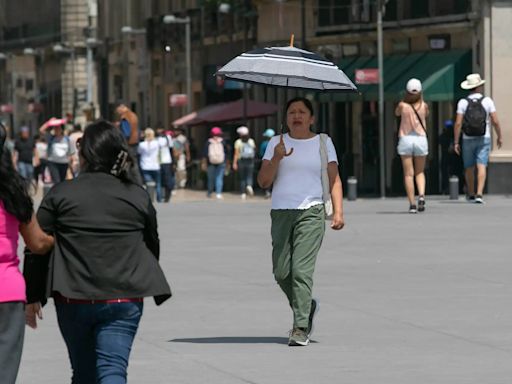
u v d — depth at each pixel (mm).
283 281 27688
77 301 18391
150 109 159250
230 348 27016
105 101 178625
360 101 103062
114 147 18906
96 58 185875
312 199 27359
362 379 23656
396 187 94938
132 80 166250
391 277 38281
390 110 100875
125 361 18438
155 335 28734
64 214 18578
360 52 106188
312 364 25188
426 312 31594
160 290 18547
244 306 33000
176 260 43375
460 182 88562
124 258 18484
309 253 27281
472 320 30344
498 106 88312
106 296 18344
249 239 50562
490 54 89000
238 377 23922
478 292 35000
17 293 17562
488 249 45250
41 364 25547
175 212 65812
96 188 18656
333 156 27641
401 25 98688
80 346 18750
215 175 95562
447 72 91250
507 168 86625
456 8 92062
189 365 25141
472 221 55812
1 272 17562
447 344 27219
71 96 198000
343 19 107812
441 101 93375
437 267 40500
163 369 24750
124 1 168625
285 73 28531
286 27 117812
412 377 23812
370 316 31094
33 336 28891
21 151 103688
